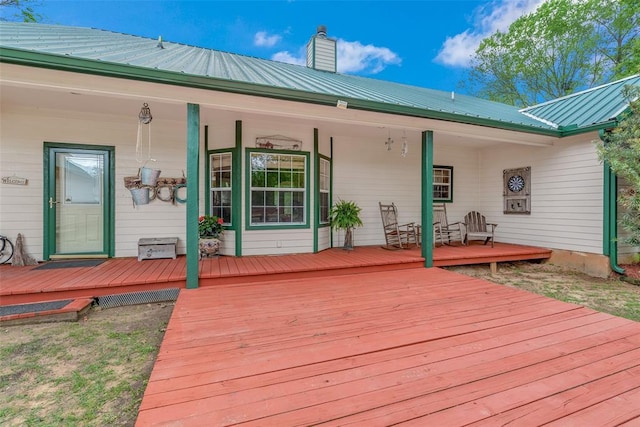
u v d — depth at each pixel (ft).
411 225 22.63
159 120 17.67
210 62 16.35
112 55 12.39
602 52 47.91
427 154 16.94
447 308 10.38
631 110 15.62
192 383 5.93
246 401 5.41
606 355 7.19
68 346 9.20
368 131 20.58
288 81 15.08
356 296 11.72
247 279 13.64
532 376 6.30
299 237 19.13
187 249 12.57
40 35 14.57
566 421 5.02
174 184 17.97
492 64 57.11
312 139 19.40
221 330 8.46
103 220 16.98
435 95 25.22
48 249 16.07
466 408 5.29
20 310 10.79
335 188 21.91
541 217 21.53
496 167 25.00
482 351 7.34
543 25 51.06
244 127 17.88
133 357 8.63
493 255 19.34
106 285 11.90
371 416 5.07
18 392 7.05
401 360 6.90
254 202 18.22
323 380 6.08
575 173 19.40
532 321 9.25
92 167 16.78
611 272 17.74
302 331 8.43
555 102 24.18
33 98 14.15
